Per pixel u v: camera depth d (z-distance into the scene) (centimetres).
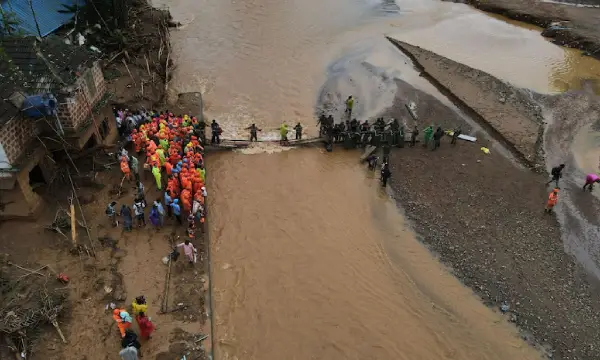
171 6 4881
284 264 2091
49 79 1997
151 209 2141
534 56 4119
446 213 2402
